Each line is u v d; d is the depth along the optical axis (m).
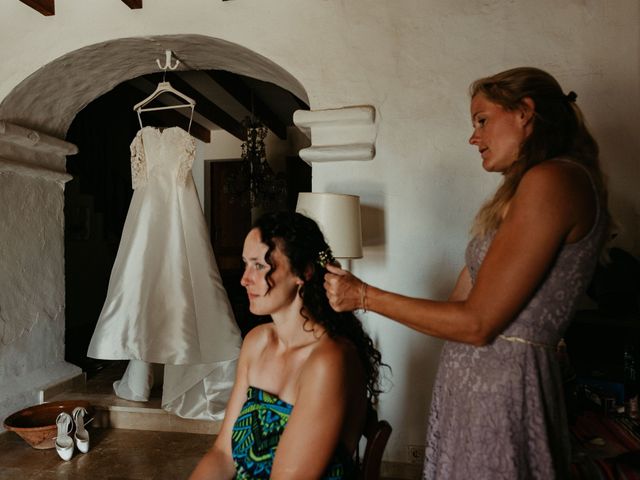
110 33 2.88
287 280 1.14
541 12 2.46
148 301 2.86
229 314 3.06
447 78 2.56
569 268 1.02
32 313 3.25
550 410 1.05
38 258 3.31
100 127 6.07
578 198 0.98
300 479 1.00
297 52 2.71
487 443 1.04
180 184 3.03
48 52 2.94
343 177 2.66
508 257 0.99
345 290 1.13
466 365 1.12
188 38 2.85
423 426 2.59
